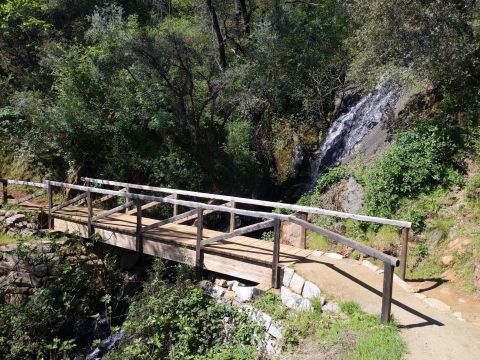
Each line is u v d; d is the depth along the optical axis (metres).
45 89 14.54
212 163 13.02
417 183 8.26
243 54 15.70
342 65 14.17
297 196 13.01
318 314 5.64
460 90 9.04
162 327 6.70
